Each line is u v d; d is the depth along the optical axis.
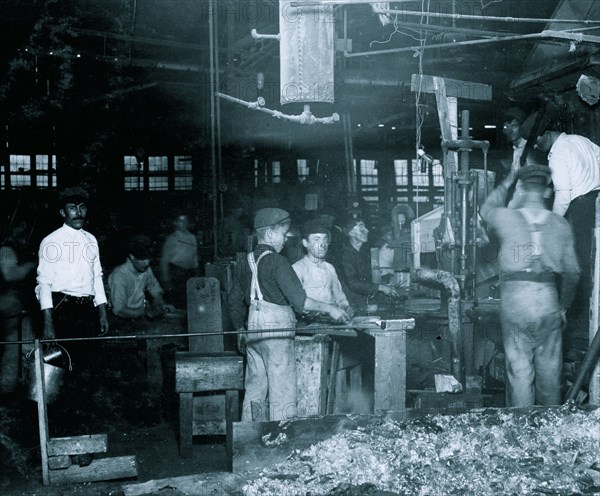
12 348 6.82
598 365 5.36
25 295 7.01
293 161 18.72
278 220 5.13
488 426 4.65
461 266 6.20
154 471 4.98
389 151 20.30
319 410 5.36
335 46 7.63
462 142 6.49
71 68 14.84
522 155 7.52
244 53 14.33
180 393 5.30
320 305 5.09
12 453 5.19
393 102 15.97
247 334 5.17
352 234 7.63
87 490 4.43
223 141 16.42
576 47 7.18
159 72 16.08
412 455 4.40
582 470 4.23
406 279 9.08
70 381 5.66
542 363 5.36
